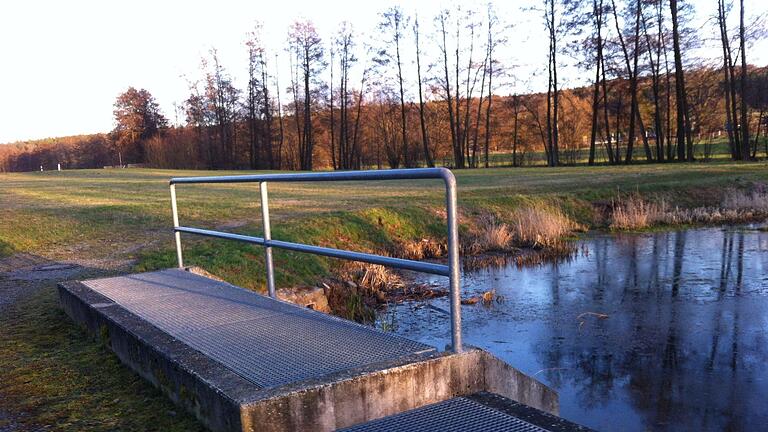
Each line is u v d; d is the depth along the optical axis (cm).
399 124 6731
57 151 9081
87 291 514
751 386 654
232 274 983
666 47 4262
